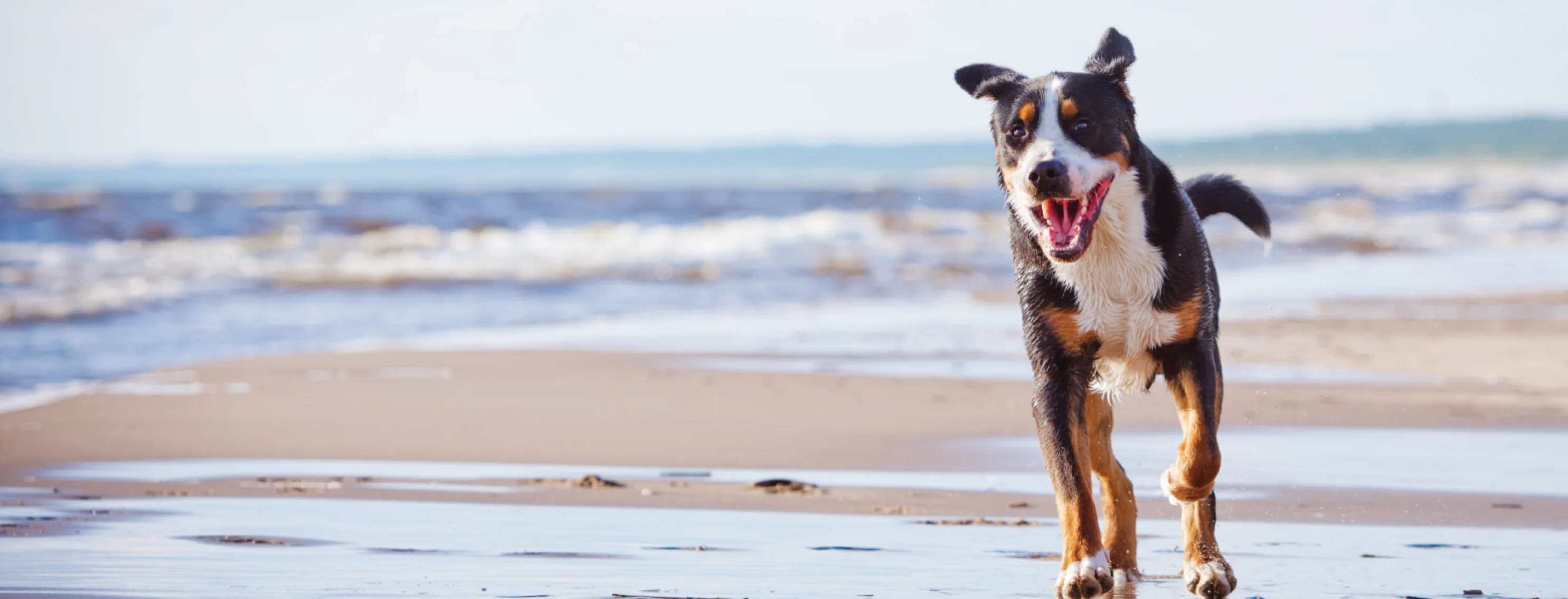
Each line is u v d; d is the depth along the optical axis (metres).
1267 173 90.94
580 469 7.03
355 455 7.41
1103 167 4.68
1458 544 5.26
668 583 4.57
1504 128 124.25
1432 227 32.38
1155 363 4.98
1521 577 4.69
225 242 25.56
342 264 21.19
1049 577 4.73
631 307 16.44
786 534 5.47
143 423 8.43
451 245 25.41
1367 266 21.89
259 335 13.72
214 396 9.55
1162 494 6.54
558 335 13.58
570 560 4.96
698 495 6.34
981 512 5.97
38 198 39.94
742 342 12.85
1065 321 4.85
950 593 4.47
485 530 5.53
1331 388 9.66
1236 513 5.89
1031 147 4.71
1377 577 4.71
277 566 4.82
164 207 36.25
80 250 23.11
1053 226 4.70
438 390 9.83
